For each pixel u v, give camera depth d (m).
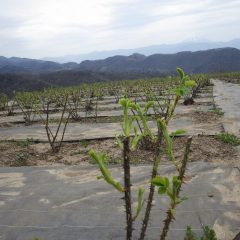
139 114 1.80
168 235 4.37
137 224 4.59
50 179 6.59
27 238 4.52
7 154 8.84
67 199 5.58
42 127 12.48
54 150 8.90
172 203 1.71
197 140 9.11
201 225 4.59
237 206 5.07
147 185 6.02
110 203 5.34
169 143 1.75
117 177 6.51
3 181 6.59
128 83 25.88
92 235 4.51
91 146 9.39
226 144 8.66
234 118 12.23
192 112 14.17
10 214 5.14
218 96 20.53
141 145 8.42
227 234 4.40
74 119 14.12
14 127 12.98
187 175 6.34
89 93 23.53
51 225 4.80
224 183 5.95
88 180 6.41
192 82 1.76
